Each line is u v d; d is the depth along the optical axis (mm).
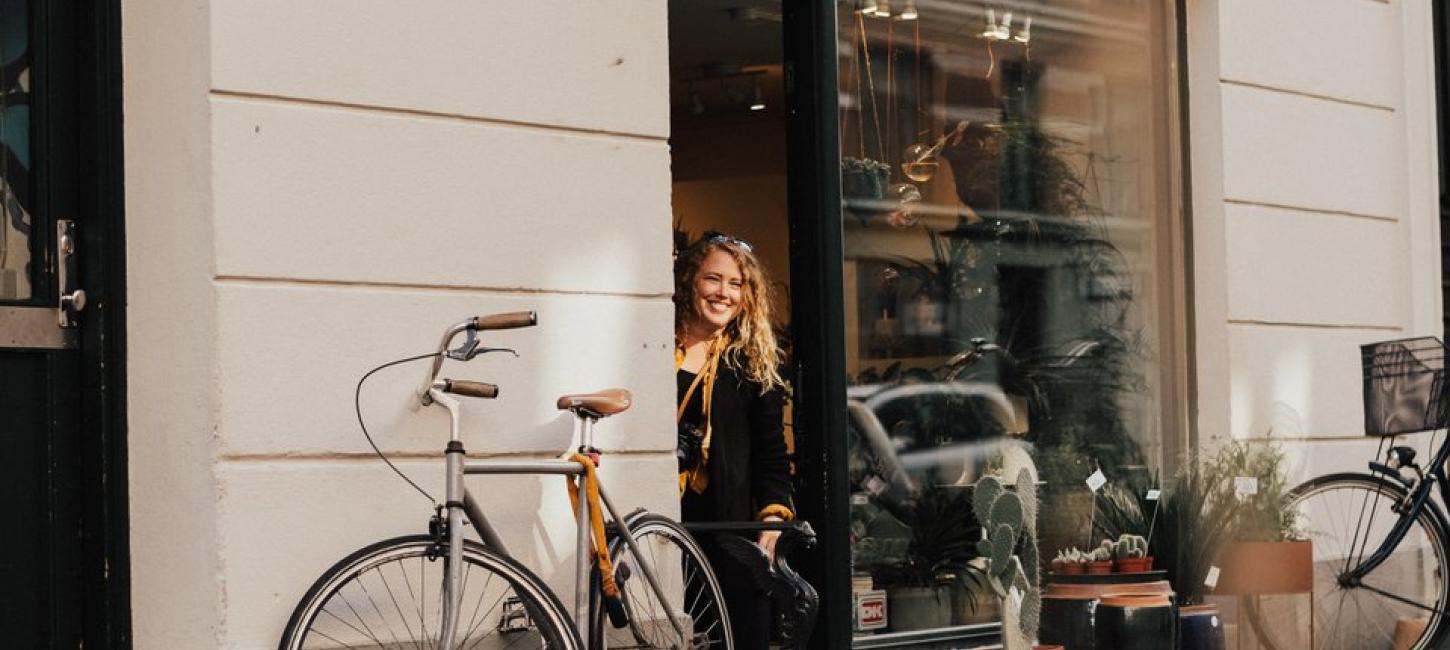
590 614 4781
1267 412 6836
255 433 4328
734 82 9391
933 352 6133
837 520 5719
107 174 4527
